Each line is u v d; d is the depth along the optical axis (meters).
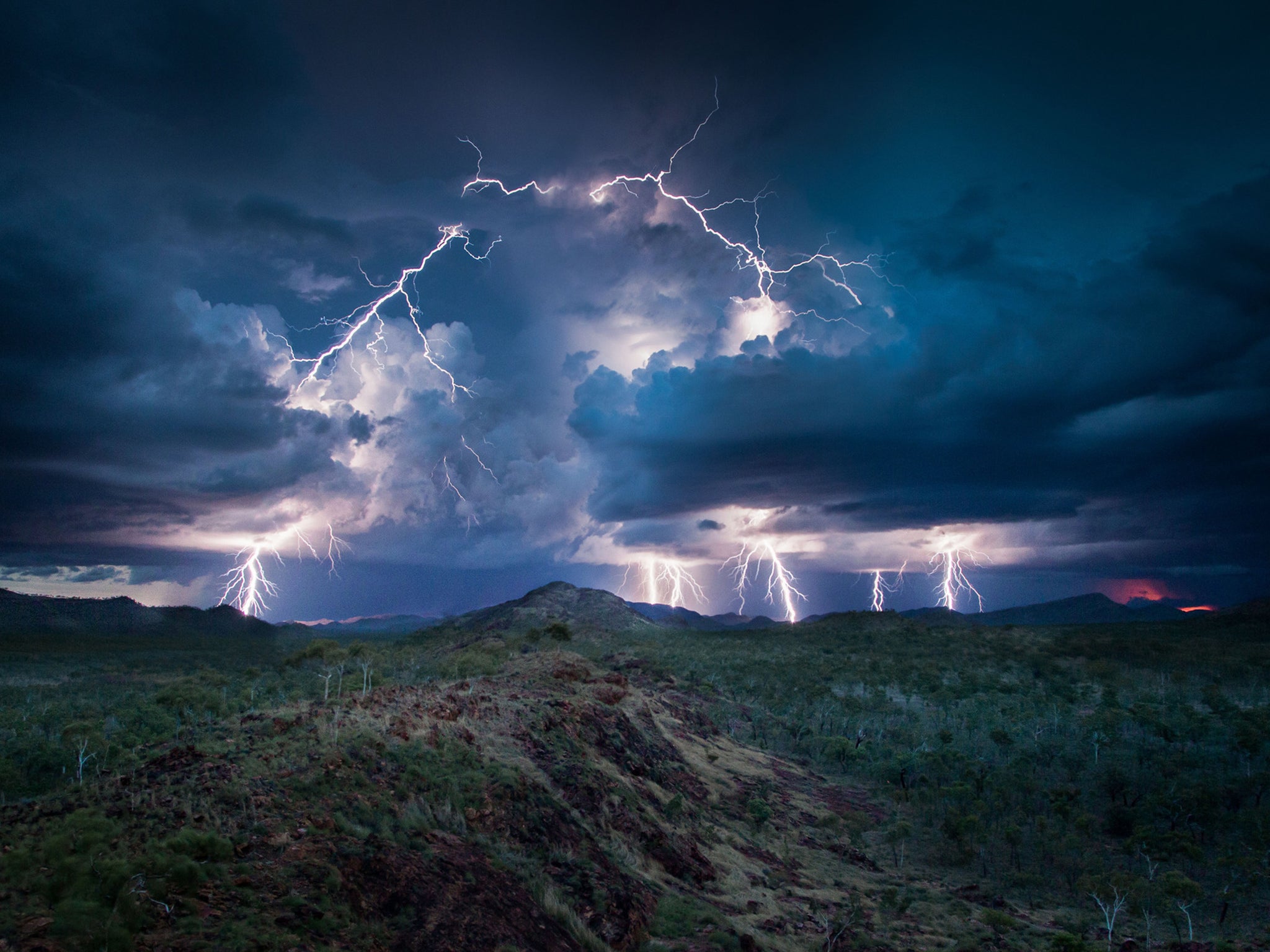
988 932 37.19
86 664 163.25
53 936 12.72
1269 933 38.97
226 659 176.62
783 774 71.50
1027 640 173.75
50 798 19.39
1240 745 68.94
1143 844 51.25
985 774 68.75
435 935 17.98
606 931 24.44
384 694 36.38
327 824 20.36
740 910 33.22
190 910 14.66
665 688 108.81
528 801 29.33
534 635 133.75
